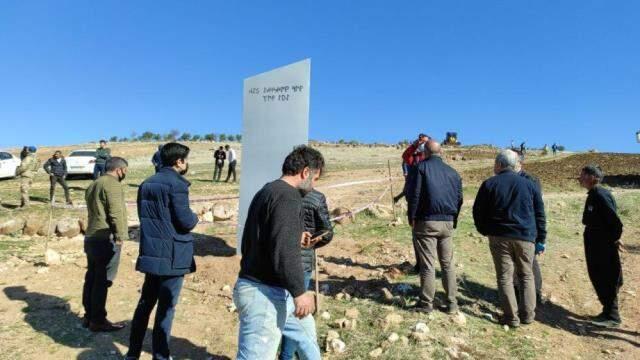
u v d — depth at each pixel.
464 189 15.97
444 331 5.37
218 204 11.77
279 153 7.66
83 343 5.19
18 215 12.50
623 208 12.69
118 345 5.18
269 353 3.24
